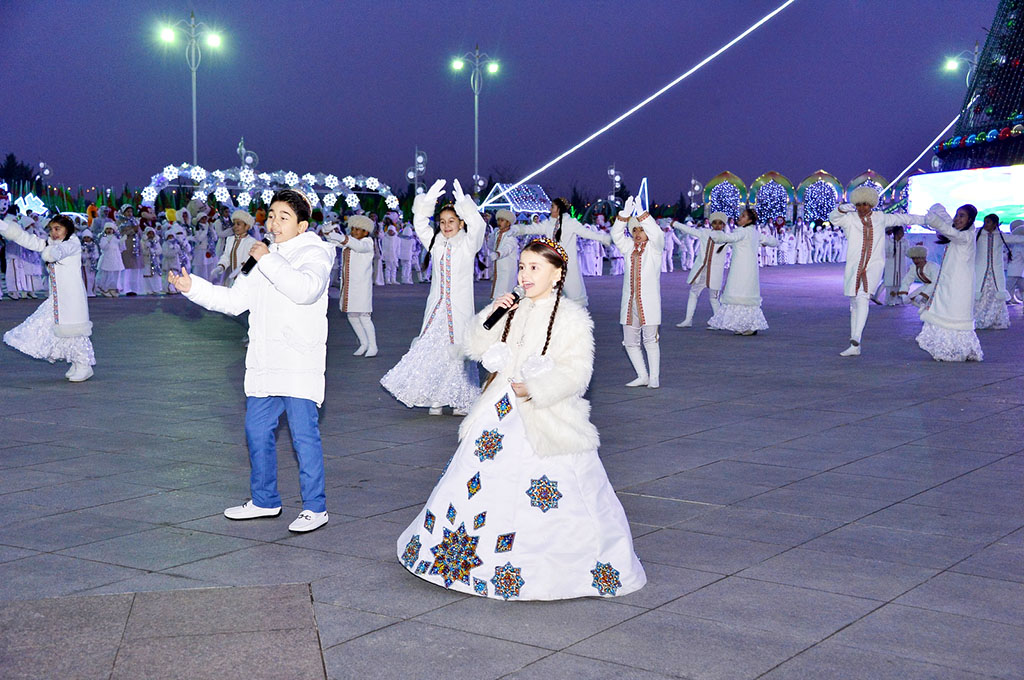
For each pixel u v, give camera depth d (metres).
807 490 6.64
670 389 10.97
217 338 15.98
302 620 4.38
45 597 4.65
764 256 46.22
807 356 13.88
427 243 9.25
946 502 6.33
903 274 22.62
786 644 4.13
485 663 3.95
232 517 5.95
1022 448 7.91
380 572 5.02
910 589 4.77
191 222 28.45
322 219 32.97
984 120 33.47
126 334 16.52
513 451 4.71
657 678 3.82
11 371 12.16
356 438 8.34
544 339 4.73
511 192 41.72
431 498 4.95
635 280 10.90
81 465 7.30
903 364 13.02
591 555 4.66
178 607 4.53
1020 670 3.88
